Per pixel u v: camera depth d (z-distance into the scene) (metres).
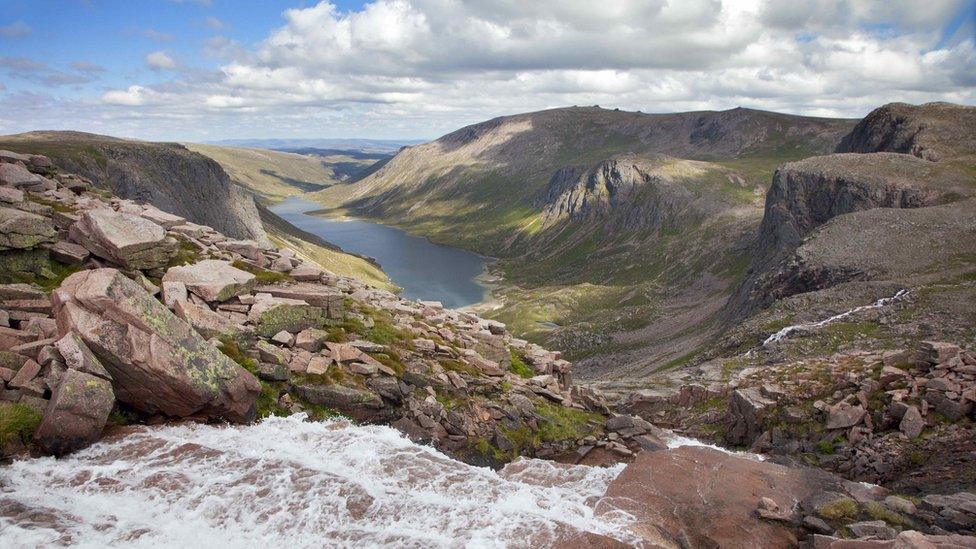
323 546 16.36
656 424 43.41
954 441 26.02
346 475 20.45
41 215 28.89
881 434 28.75
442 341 36.34
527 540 17.19
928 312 68.25
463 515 18.66
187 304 25.58
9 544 14.21
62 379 19.27
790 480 22.25
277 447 21.95
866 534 17.41
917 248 104.94
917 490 22.91
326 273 38.28
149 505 17.17
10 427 17.86
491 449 28.23
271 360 25.78
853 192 161.00
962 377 29.64
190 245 33.81
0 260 24.72
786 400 34.81
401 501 19.20
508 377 36.03
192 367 21.56
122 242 27.25
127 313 21.28
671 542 18.08
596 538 17.41
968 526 17.59
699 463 23.69
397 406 28.17
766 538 18.23
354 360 28.64
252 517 17.31
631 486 21.59
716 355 92.62
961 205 120.88
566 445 30.84
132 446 20.14
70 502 16.62
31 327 21.81
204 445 21.08
